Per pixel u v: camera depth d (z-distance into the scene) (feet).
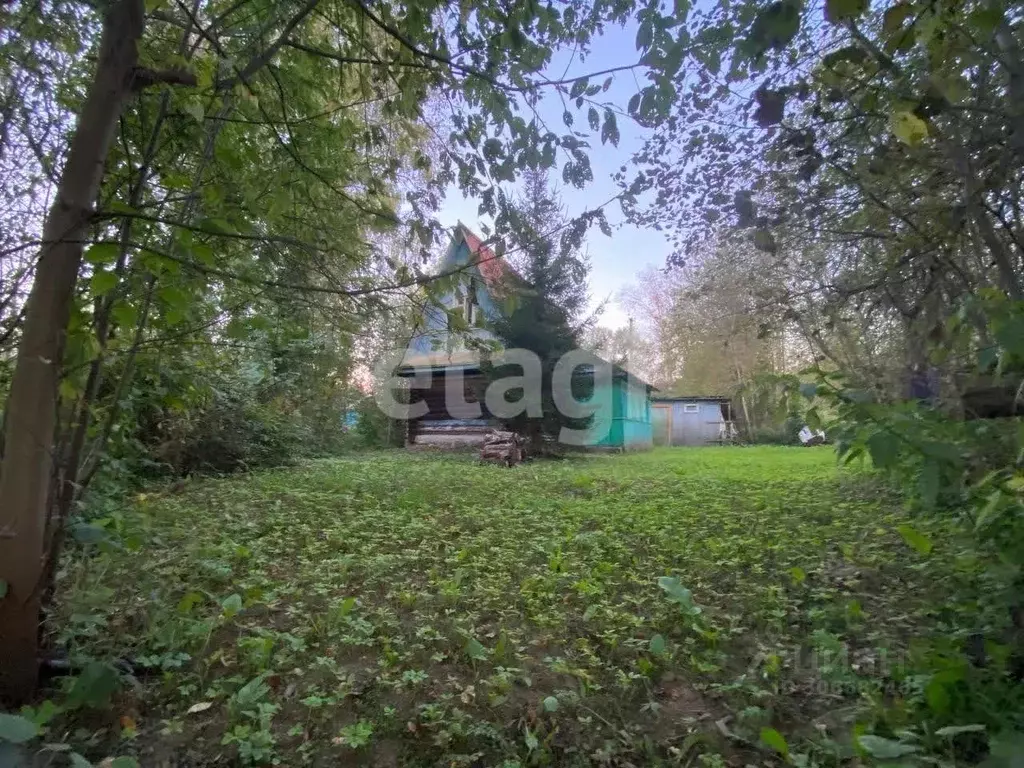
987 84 10.57
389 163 14.87
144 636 10.46
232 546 16.15
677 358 79.87
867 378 14.01
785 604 12.77
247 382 33.60
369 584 14.26
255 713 8.57
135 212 8.32
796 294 18.88
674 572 15.05
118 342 10.14
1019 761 4.35
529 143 12.00
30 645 8.54
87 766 6.12
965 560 9.39
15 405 8.30
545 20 11.68
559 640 11.25
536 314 44.14
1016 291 10.91
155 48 11.22
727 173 16.48
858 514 21.11
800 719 8.77
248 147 12.42
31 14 9.73
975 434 6.91
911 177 13.80
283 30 12.23
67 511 9.26
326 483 29.27
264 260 11.01
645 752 8.21
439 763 7.91
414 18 12.32
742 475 35.73
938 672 7.68
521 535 18.97
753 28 6.48
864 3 6.26
